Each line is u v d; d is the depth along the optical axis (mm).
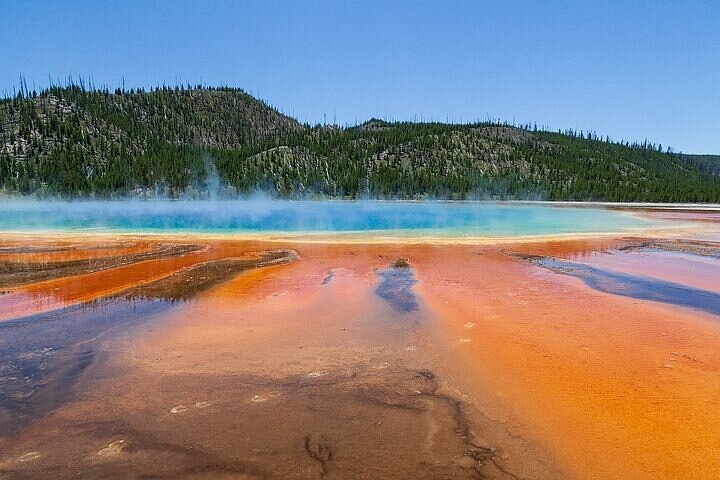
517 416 3963
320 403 4215
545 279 9312
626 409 4039
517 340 5766
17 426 3805
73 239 15188
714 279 9383
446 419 3926
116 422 3875
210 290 8297
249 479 3141
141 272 9828
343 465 3293
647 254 12641
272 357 5285
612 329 6164
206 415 3994
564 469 3250
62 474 3191
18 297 7766
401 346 5617
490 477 3166
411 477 3160
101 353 5359
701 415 3918
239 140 154000
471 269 10312
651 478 3146
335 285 8727
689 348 5465
